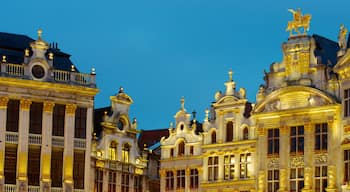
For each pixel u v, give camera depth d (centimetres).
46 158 9350
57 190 9375
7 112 9262
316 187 8688
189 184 9844
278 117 9062
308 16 9075
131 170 10225
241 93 9488
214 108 9775
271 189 9000
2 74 9219
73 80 9619
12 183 9181
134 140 10338
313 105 8825
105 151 9950
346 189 8381
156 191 10556
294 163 8875
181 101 10144
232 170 9438
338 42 9450
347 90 8594
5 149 9200
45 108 9425
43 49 9538
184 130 10012
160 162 10175
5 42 9625
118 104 10231
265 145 9138
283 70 9175
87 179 9538
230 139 9525
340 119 8625
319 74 8881
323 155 8681
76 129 9588
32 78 9381
